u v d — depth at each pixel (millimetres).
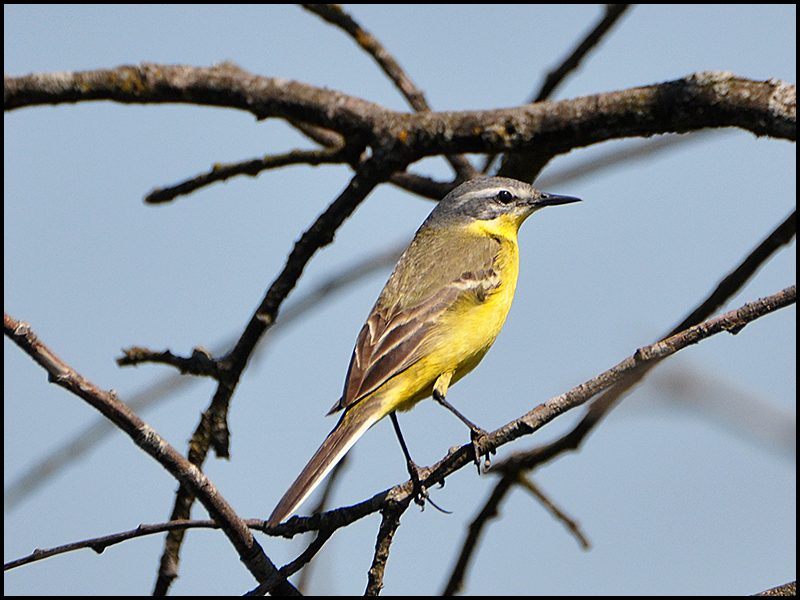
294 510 8844
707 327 7664
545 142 11023
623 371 8039
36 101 12305
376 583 8664
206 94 12281
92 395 7723
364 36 13438
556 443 12094
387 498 8758
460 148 11328
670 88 10234
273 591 9039
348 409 11328
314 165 12406
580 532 12391
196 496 8250
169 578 10531
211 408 11266
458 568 12523
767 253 10633
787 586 7953
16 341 7395
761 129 9898
